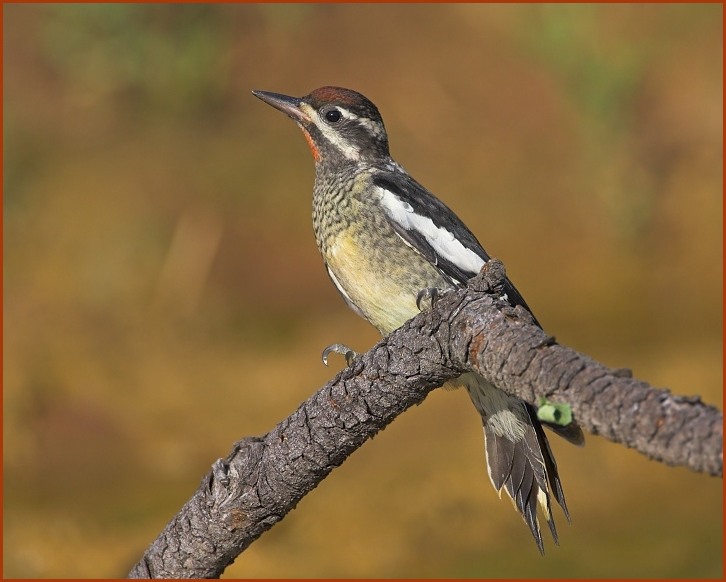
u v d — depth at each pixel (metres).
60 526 11.00
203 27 17.56
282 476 5.26
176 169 16.25
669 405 3.40
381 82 17.48
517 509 6.78
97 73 17.50
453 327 4.44
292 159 16.41
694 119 16.34
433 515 10.79
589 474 11.30
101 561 10.46
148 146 16.72
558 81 17.11
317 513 11.00
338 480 11.54
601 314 14.13
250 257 15.05
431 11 18.17
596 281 14.77
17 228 15.49
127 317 14.38
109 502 11.52
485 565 9.96
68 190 15.90
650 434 3.38
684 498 10.79
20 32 17.72
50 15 17.73
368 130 8.34
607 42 17.22
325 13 18.09
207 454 12.43
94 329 14.17
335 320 14.30
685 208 15.62
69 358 13.66
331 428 5.07
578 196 16.09
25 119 16.94
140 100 17.42
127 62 17.47
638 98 16.75
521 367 3.94
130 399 13.20
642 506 10.70
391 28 17.97
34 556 10.49
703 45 16.98
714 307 14.02
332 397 5.04
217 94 17.44
